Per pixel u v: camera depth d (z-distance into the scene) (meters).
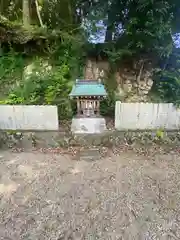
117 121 5.65
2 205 3.06
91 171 3.91
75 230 2.67
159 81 6.65
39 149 4.69
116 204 3.11
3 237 2.56
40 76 6.67
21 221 2.80
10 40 6.94
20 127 5.64
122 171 3.91
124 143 4.93
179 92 6.12
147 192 3.36
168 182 3.60
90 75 6.90
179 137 5.18
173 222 2.80
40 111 5.52
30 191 3.36
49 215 2.90
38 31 6.92
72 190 3.40
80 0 7.17
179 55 6.49
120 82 7.04
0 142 4.89
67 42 7.03
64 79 6.58
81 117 5.39
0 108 5.50
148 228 2.71
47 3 7.74
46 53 7.15
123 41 6.51
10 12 7.77
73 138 5.06
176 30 6.27
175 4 5.70
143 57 6.59
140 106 5.55
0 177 3.70
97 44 6.91
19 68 7.02
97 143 4.91
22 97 6.17
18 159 4.29
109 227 2.72
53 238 2.55
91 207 3.05
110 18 6.46
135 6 5.84
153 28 5.70
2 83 6.73
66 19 7.72
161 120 5.68
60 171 3.90
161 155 4.49
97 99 5.31
